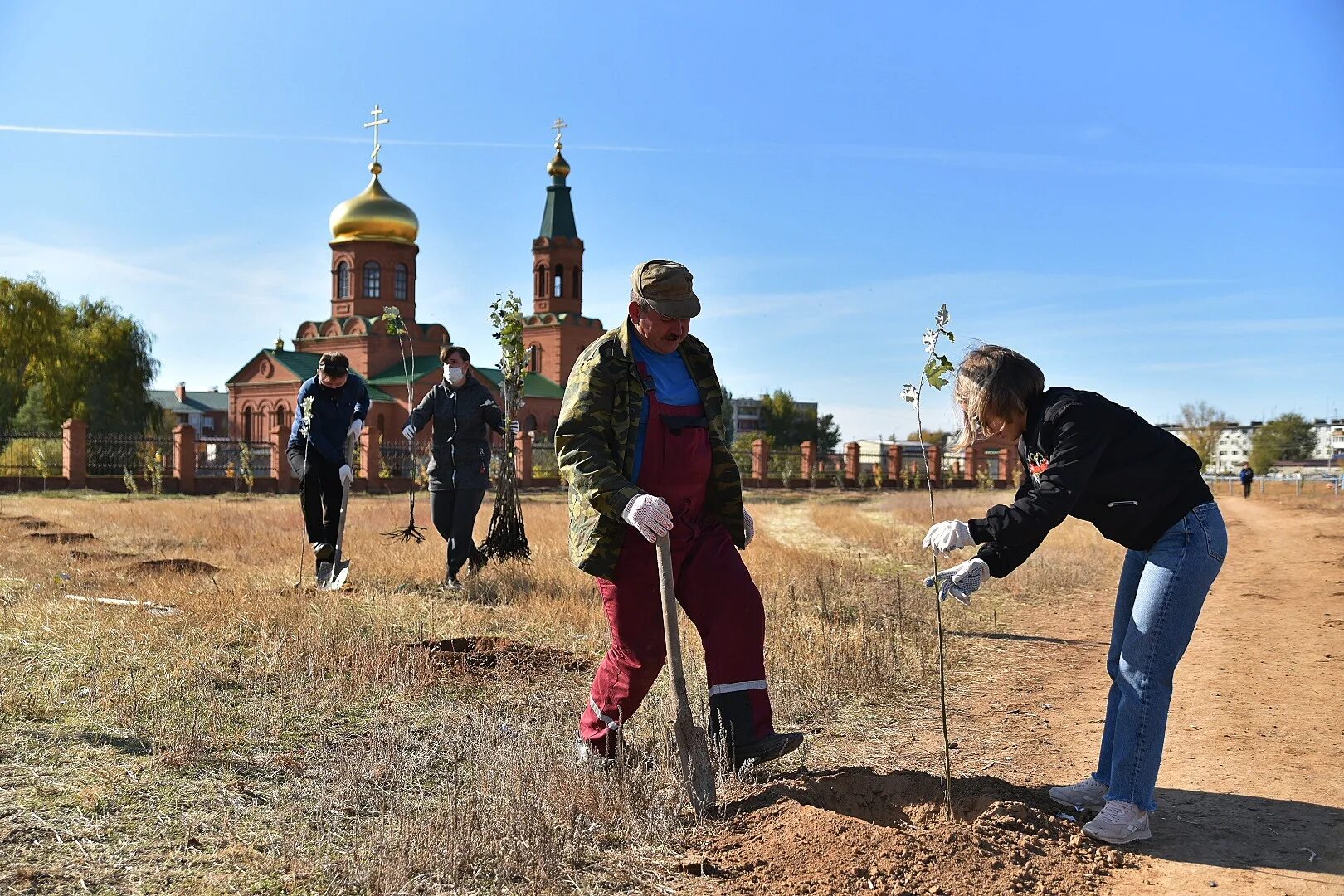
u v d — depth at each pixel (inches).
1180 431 3166.8
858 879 131.3
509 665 232.5
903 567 497.7
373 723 189.2
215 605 271.0
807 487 1849.2
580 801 149.1
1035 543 143.9
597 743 165.2
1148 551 150.6
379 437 1397.6
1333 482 1882.4
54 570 333.4
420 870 130.7
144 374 1876.2
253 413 2393.0
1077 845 146.3
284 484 1283.2
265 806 148.3
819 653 254.1
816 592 355.9
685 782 149.8
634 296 155.6
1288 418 4020.7
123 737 171.2
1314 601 410.9
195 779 155.9
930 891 129.7
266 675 213.3
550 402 2532.0
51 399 1754.4
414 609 297.7
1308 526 915.4
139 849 132.0
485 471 348.8
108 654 221.5
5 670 205.8
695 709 199.9
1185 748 199.8
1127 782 147.9
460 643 254.5
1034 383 150.2
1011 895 130.1
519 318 394.0
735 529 167.0
